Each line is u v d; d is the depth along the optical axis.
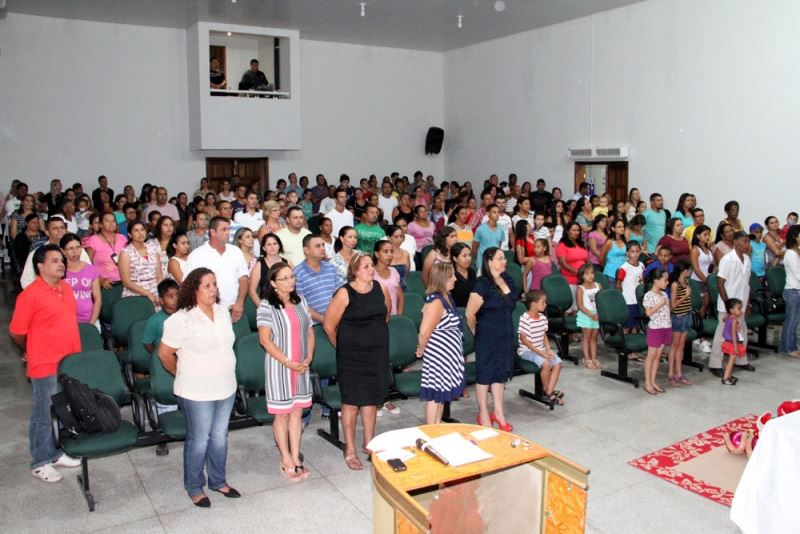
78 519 4.03
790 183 10.48
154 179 14.52
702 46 11.48
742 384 6.58
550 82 14.41
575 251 7.80
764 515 3.37
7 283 11.60
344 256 6.03
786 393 6.31
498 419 5.31
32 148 13.42
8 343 7.94
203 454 4.16
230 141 14.20
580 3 12.43
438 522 3.20
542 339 5.82
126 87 14.09
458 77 17.05
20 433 5.31
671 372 6.57
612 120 13.14
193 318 4.04
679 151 12.00
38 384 4.45
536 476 3.33
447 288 4.86
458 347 4.95
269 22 13.92
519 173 15.45
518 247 8.45
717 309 7.46
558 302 7.39
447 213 13.04
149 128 14.37
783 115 10.49
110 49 13.88
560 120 14.26
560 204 10.95
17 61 13.15
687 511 4.17
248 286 5.81
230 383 4.18
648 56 12.35
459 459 3.23
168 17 13.41
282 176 15.88
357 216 13.06
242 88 14.53
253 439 5.24
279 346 4.38
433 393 4.90
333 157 16.47
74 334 4.55
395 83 17.03
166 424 4.38
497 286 5.16
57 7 12.55
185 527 3.95
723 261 7.12
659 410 5.86
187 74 14.52
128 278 6.09
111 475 4.61
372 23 14.06
